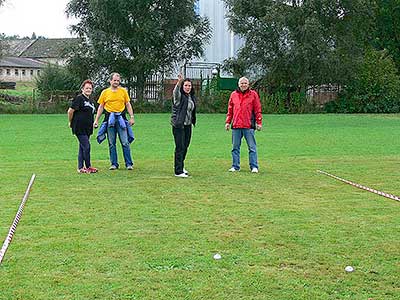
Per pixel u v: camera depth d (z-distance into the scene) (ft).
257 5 142.10
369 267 18.78
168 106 143.02
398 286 17.16
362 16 146.82
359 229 23.56
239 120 39.99
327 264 19.02
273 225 24.12
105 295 16.25
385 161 46.70
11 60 291.58
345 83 147.54
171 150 54.75
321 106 149.89
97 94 142.82
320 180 36.58
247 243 21.33
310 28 136.05
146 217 25.46
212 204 28.50
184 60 150.61
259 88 148.77
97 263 18.93
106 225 23.94
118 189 32.58
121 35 144.05
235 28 145.38
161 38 142.82
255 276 17.80
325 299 16.12
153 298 16.06
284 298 16.15
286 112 145.69
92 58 144.66
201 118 114.01
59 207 27.45
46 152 52.42
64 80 148.77
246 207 27.84
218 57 161.68
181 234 22.54
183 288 16.79
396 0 174.09
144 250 20.39
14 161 45.57
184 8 144.87
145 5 141.38
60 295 16.22
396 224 24.49
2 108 129.90
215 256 19.54
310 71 141.59
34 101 133.80
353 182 35.86
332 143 62.80
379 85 149.59
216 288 16.80
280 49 142.00
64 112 132.77
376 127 89.45
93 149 54.60
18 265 18.69
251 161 40.34
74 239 21.72
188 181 35.73
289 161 46.55
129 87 148.05
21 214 25.81
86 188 32.81
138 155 50.57
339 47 144.56
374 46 177.78
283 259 19.48
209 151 54.13
